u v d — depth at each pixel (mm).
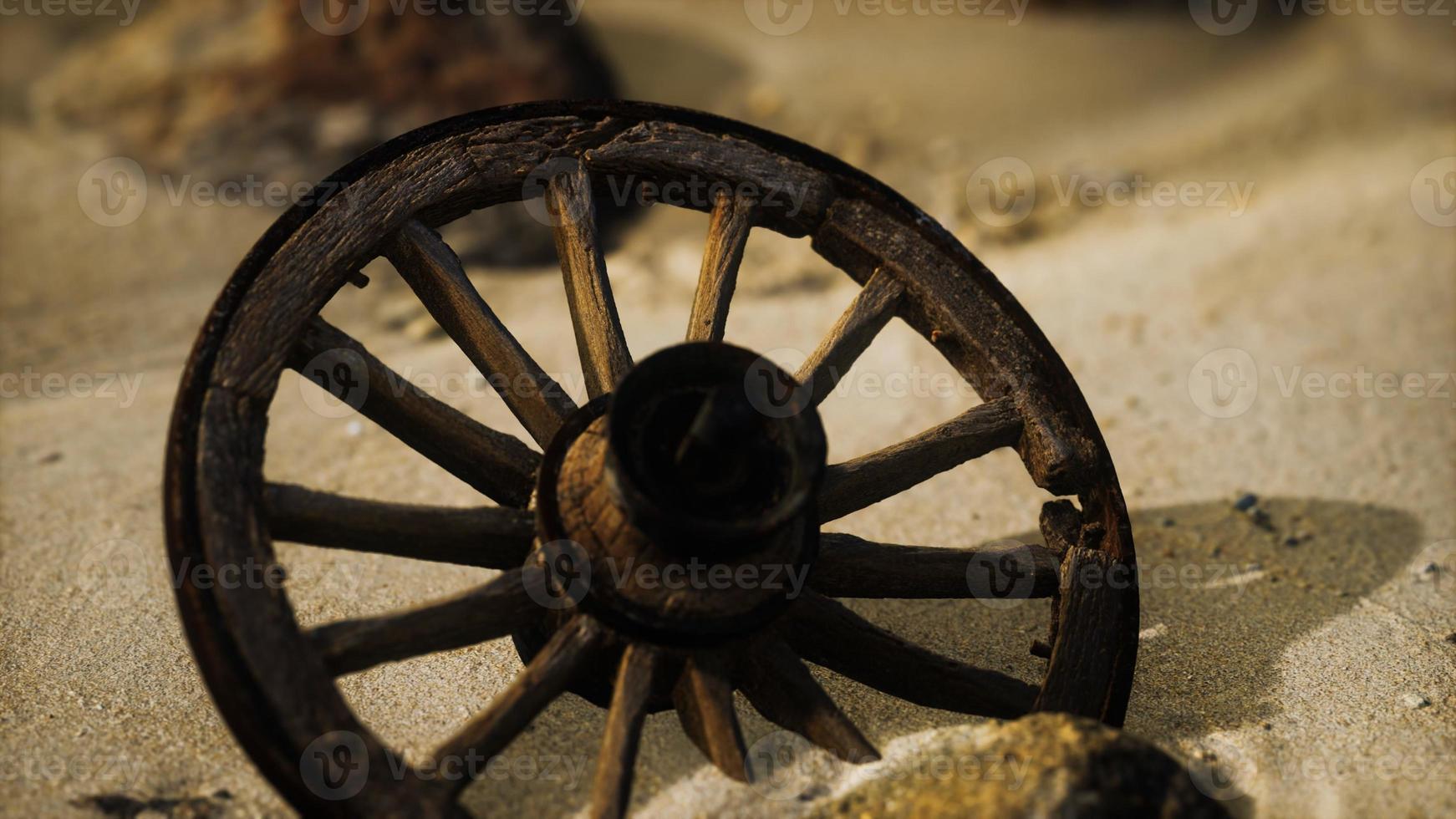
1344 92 7012
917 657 2328
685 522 1919
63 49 7391
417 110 6172
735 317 5137
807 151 2645
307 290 2242
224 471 2047
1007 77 7605
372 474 3773
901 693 2383
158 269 5699
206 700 2586
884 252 2609
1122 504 2482
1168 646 2906
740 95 7422
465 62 6266
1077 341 4918
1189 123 6996
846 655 2340
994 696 2330
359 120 6168
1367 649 2883
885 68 7789
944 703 2367
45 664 2736
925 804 1944
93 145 6477
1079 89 7473
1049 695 2314
